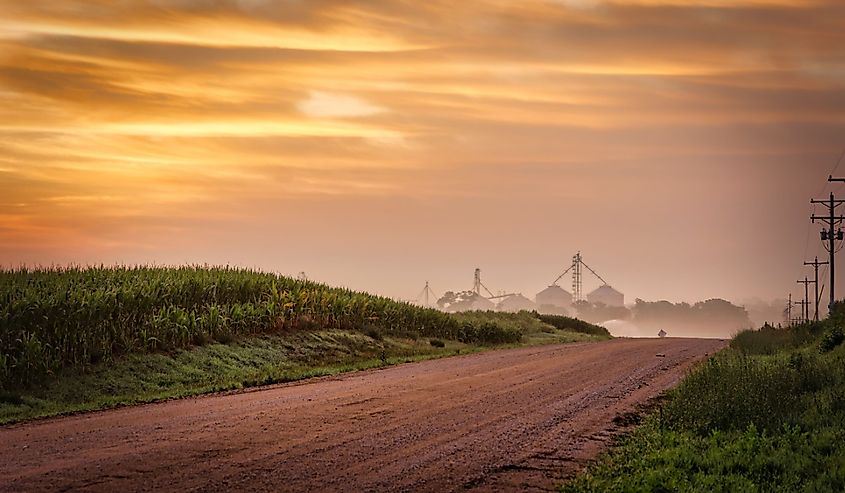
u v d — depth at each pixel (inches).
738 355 1451.8
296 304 1713.8
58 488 510.3
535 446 705.0
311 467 593.3
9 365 1015.6
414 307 2206.0
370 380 1168.8
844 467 615.2
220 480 543.8
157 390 1062.4
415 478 576.7
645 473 597.0
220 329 1441.9
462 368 1366.9
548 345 2133.4
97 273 1521.9
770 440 706.8
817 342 1670.8
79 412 850.8
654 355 1692.9
